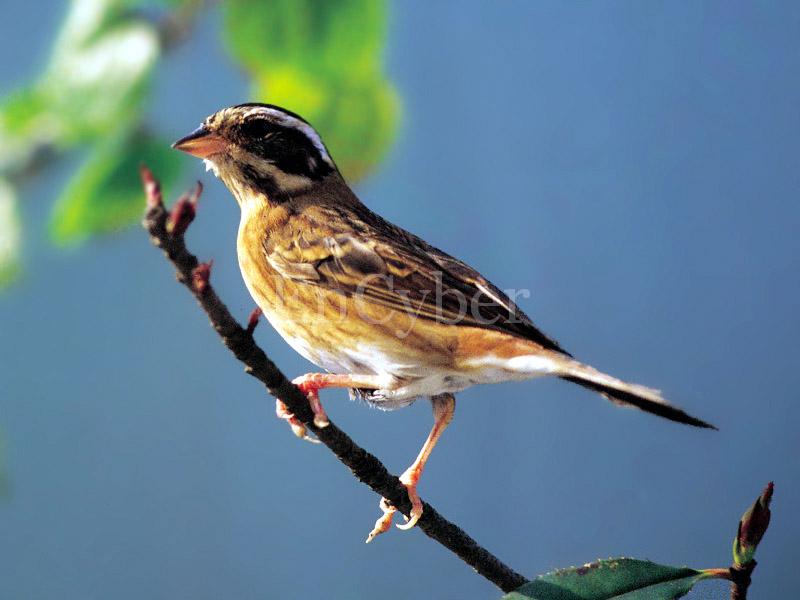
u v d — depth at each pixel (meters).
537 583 3.36
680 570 3.36
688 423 3.40
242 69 3.45
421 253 3.44
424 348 3.42
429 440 3.43
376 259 3.43
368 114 3.45
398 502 3.39
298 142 3.45
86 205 3.45
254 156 3.45
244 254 3.45
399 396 3.43
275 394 3.37
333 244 3.43
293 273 3.44
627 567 3.36
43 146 3.45
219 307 3.35
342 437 3.38
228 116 3.45
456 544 3.39
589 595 3.35
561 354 3.41
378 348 3.43
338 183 3.46
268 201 3.45
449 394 3.44
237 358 3.36
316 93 3.45
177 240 3.34
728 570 3.35
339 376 3.42
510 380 3.42
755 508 3.35
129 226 3.45
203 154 3.45
